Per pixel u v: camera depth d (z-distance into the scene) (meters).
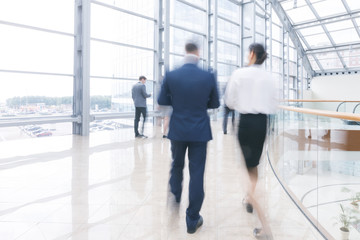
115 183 3.23
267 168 4.15
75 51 6.96
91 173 3.65
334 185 3.81
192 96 2.08
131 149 5.28
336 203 3.81
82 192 2.93
